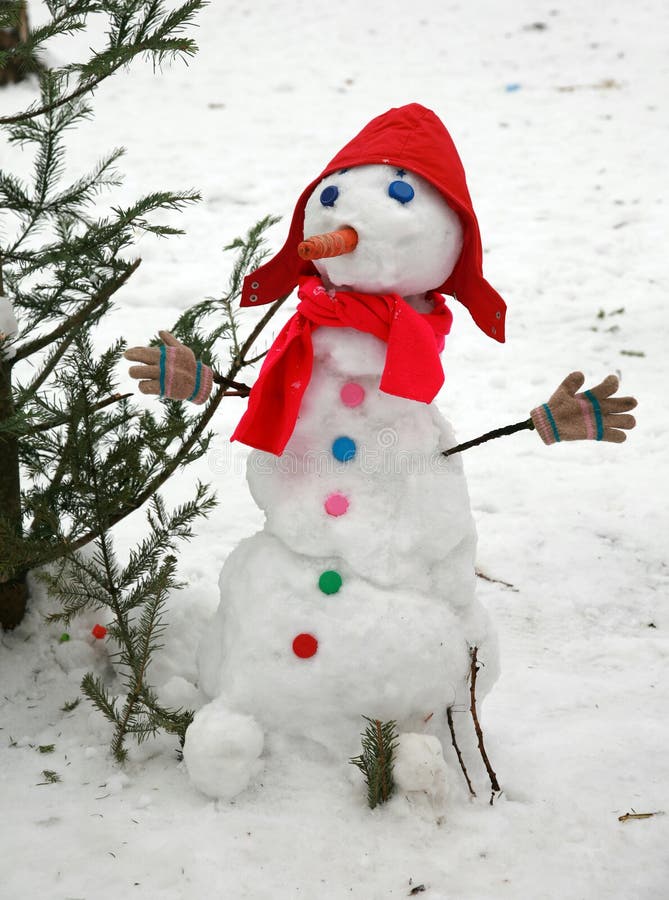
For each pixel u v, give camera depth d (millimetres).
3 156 8703
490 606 3791
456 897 2211
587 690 3201
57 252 2691
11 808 2449
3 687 2883
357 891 2223
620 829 2457
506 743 2850
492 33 13609
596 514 4410
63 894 2176
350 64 12609
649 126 10312
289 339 2402
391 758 2408
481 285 2465
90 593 2658
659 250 7457
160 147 9516
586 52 12734
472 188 8867
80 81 2648
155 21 2576
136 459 2607
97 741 2711
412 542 2455
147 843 2332
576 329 6324
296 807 2451
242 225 7801
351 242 2301
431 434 2473
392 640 2402
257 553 2545
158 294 6531
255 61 12656
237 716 2461
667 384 5598
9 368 2738
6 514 2824
